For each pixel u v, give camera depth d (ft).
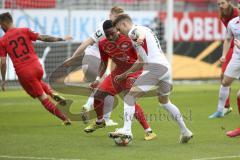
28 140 80.28
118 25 74.49
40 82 91.04
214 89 156.25
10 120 100.68
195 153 70.74
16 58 89.56
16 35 89.81
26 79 89.56
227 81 101.35
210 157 68.18
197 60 174.40
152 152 71.36
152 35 75.15
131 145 76.28
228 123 96.94
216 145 76.23
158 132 86.74
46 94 93.61
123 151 72.02
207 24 175.01
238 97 85.20
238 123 96.89
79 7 174.09
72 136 83.61
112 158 67.56
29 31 90.27
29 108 117.70
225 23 104.68
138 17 168.35
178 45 171.32
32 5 163.32
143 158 67.56
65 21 160.04
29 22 155.74
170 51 156.87
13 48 89.56
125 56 79.46
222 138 81.76
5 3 156.25
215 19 176.14
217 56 176.96
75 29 161.07
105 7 177.68
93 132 87.30
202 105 121.60
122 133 75.00
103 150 72.69
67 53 158.92
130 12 167.32
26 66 89.40
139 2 182.50
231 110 107.34
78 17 161.48
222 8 103.65
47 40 90.84
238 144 76.95
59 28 159.33
